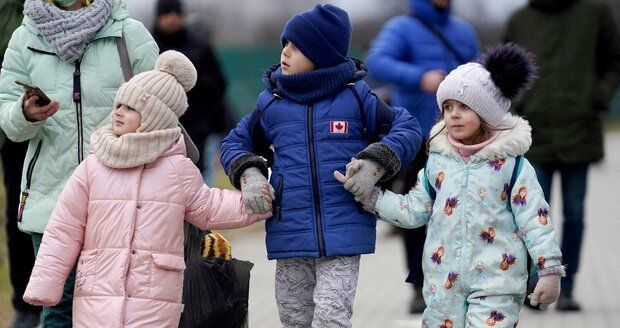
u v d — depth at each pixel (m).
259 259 39.03
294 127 19.41
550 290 18.19
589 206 58.06
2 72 20.31
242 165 19.11
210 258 19.66
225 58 100.12
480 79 18.83
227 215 18.83
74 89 19.84
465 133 18.92
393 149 19.06
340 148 19.34
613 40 30.02
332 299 18.98
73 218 18.50
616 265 37.75
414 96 29.06
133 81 18.56
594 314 29.22
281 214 19.31
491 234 18.59
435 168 19.06
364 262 39.22
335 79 19.38
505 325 18.47
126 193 18.33
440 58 29.34
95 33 19.95
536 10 30.34
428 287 19.00
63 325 20.11
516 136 18.70
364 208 19.27
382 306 30.55
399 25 29.42
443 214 18.81
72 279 19.78
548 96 29.83
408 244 29.67
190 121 31.30
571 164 29.94
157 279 18.27
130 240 18.19
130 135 18.27
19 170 24.78
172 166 18.58
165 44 31.33
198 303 19.33
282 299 19.91
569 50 29.91
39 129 19.94
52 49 19.95
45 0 20.00
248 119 20.06
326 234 19.06
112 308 18.03
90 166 18.55
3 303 29.75
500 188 18.62
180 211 18.56
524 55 18.95
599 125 29.95
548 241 18.28
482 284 18.55
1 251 34.50
